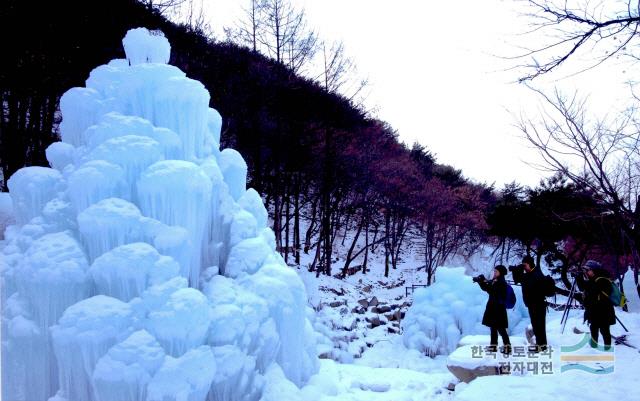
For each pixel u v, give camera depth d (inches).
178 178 214.1
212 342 211.8
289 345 258.4
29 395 188.5
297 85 860.6
